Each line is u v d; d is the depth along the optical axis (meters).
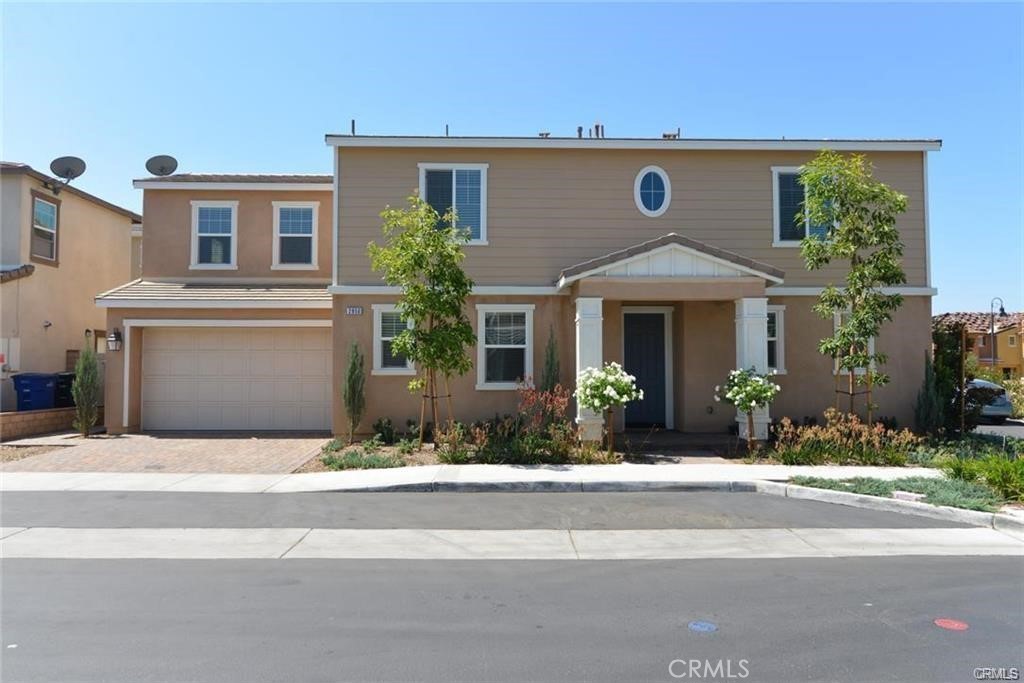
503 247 15.59
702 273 14.00
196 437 16.47
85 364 16.67
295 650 5.02
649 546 7.91
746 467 12.11
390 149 15.59
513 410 15.34
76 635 5.30
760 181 15.87
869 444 13.03
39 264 18.88
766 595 6.24
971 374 21.86
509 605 5.97
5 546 7.83
